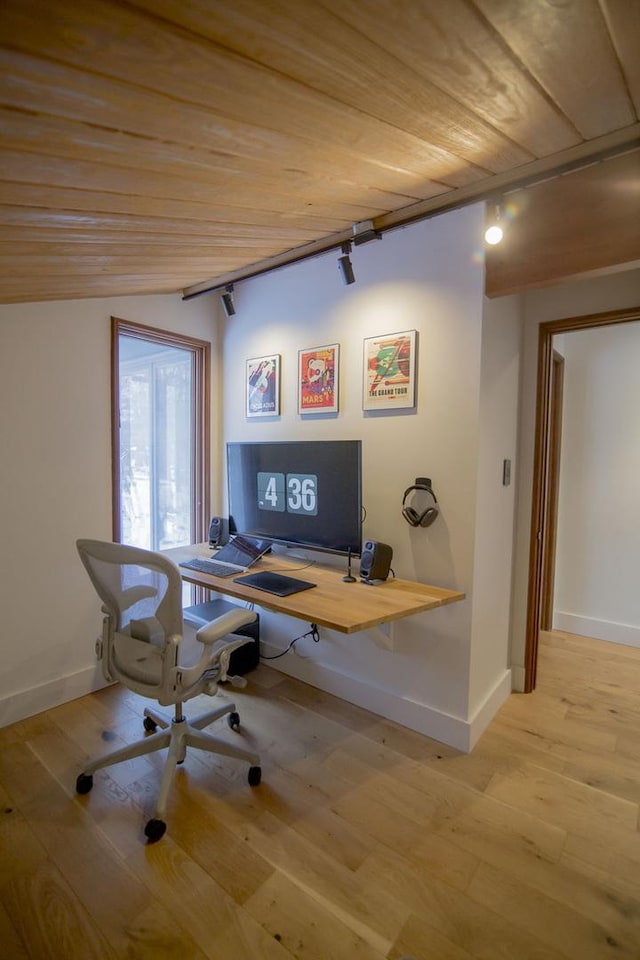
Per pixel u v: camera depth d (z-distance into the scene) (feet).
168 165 3.49
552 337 8.70
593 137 4.28
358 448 7.11
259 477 8.65
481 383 6.70
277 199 4.94
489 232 5.85
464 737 6.95
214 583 7.07
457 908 4.58
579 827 5.58
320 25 2.26
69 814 5.64
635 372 10.52
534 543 8.61
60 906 4.53
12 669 7.52
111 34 2.02
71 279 6.29
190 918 4.44
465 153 4.47
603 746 7.16
